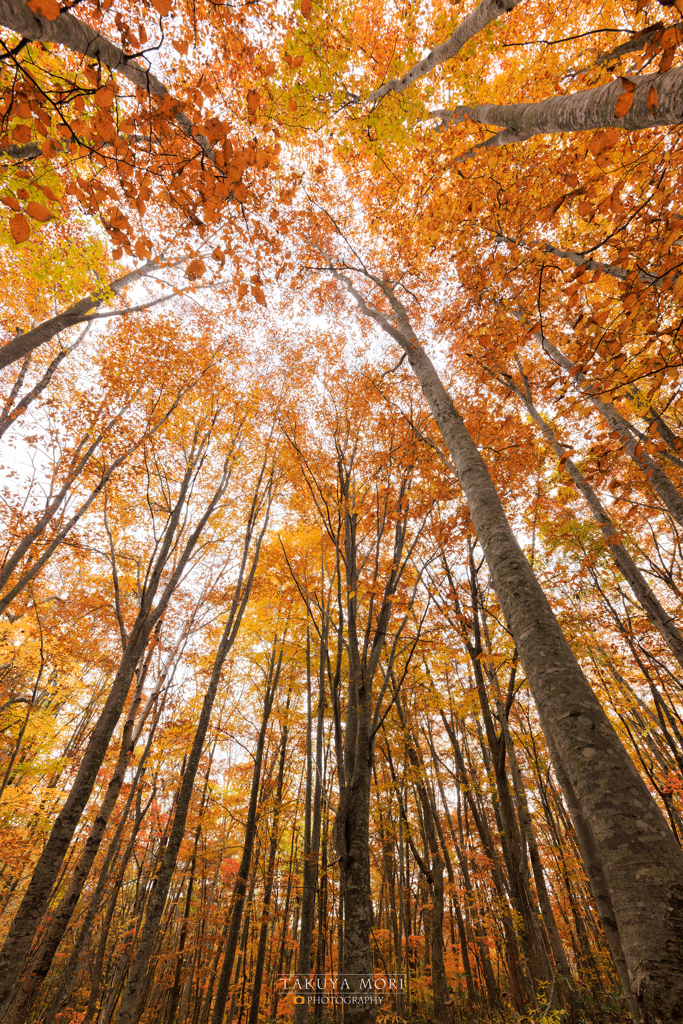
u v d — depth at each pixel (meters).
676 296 2.75
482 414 8.38
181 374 9.84
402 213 7.76
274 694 11.92
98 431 9.54
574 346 3.24
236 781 14.27
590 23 5.15
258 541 9.14
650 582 9.54
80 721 16.09
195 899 14.26
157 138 3.29
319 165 8.98
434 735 15.83
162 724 11.53
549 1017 5.67
